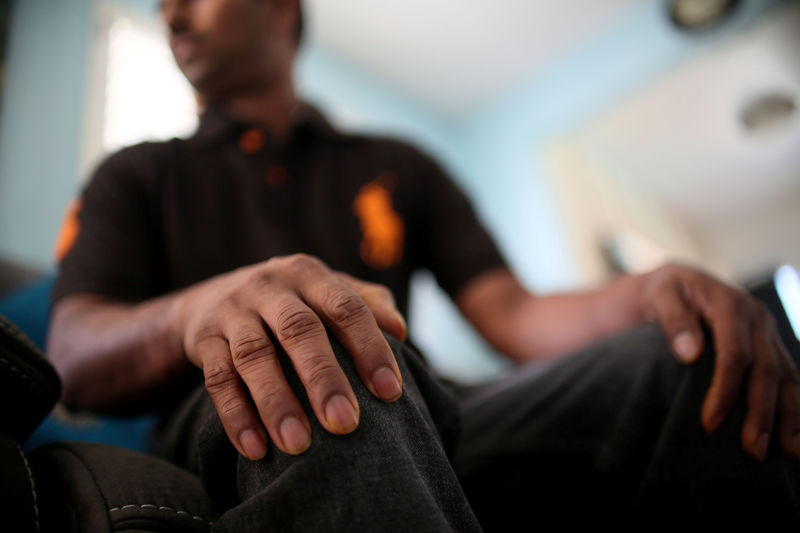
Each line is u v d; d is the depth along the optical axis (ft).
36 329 2.43
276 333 0.84
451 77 10.39
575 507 1.25
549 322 2.13
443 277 2.75
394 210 2.65
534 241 9.84
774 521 0.99
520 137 10.64
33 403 0.93
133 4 6.34
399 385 0.82
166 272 2.13
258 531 0.68
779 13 7.79
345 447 0.72
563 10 9.06
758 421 1.09
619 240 10.93
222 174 2.42
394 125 10.14
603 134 10.89
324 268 0.97
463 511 0.79
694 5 8.32
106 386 1.35
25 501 0.70
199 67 2.61
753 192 13.98
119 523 0.72
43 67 5.13
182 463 1.11
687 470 1.08
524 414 1.42
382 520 0.66
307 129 2.76
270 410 0.76
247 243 2.20
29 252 4.40
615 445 1.18
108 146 5.70
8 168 4.51
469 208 2.94
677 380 1.21
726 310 1.26
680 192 13.96
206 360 0.89
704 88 9.45
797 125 10.63
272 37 2.76
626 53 9.27
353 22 9.03
